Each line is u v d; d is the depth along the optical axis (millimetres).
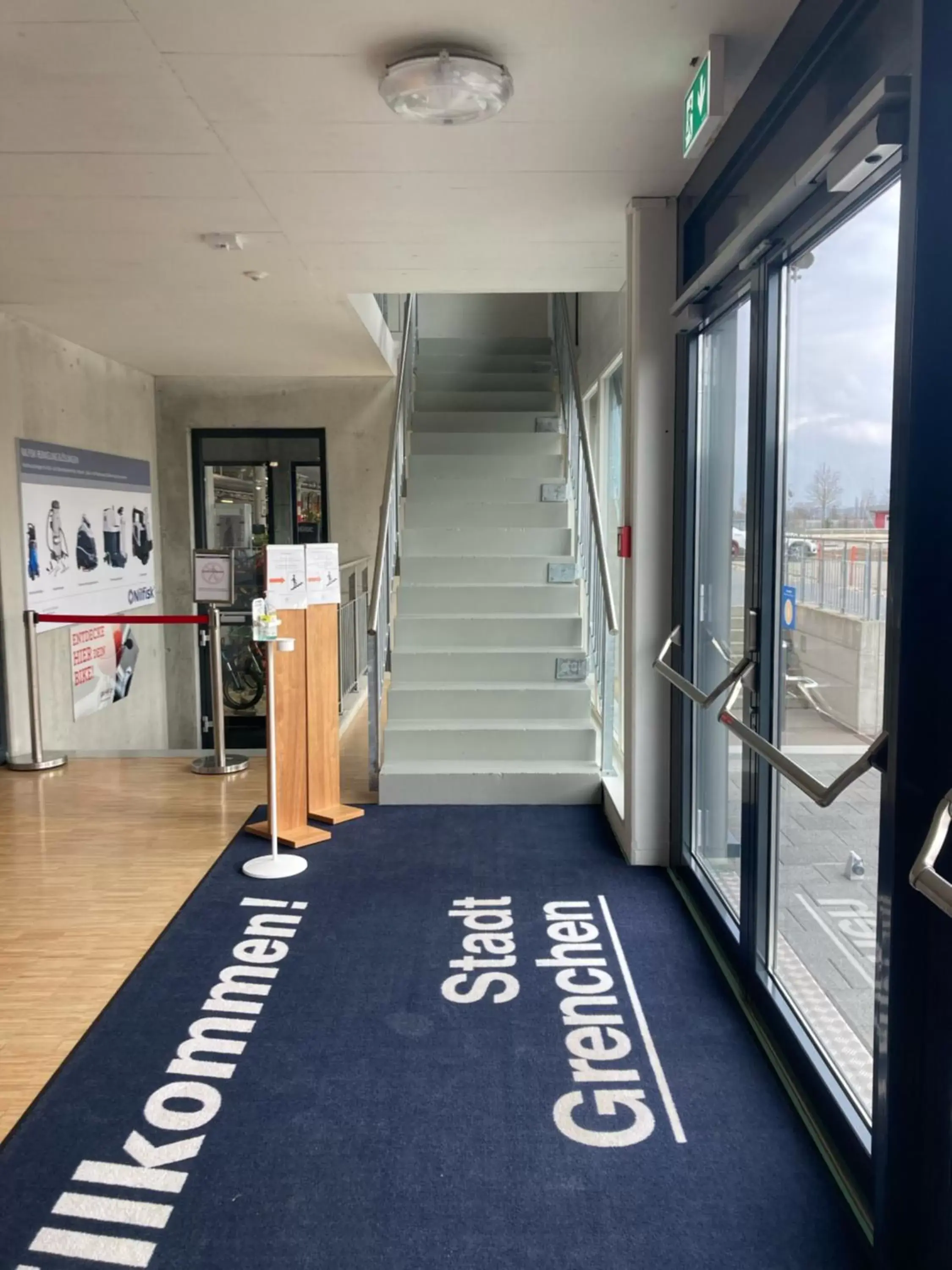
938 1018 1698
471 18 2314
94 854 4207
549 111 2844
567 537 6043
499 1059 2611
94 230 3951
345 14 2285
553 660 5293
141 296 5164
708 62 2416
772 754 2045
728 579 3469
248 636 8391
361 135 2986
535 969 3119
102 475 6973
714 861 3643
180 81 2617
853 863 2354
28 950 3299
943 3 1541
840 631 2318
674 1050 2645
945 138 1562
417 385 7730
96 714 6902
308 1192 2096
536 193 3562
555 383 7676
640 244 3695
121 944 3338
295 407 8039
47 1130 2320
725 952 3180
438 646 5504
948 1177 1687
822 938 2553
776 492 2703
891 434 1767
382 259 4434
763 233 2496
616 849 4215
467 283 4902
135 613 7590
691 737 3820
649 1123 2330
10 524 5723
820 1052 2395
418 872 3961
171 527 8141
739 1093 2447
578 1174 2150
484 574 5871
